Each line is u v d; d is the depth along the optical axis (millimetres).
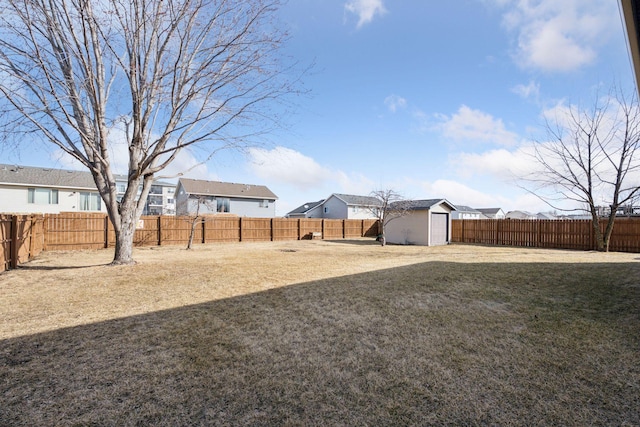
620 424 1945
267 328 3713
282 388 2387
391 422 1974
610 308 4402
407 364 2783
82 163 7699
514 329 3643
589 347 3113
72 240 13492
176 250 13398
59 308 4488
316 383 2463
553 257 10508
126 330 3623
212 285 6023
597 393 2295
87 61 6957
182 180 30391
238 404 2176
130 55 7738
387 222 17172
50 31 7004
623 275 6770
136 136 8000
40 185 20703
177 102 7863
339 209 35344
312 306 4621
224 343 3260
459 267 8133
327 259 10125
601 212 17078
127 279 6531
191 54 8125
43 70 6645
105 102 7734
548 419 1993
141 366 2734
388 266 8453
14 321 3916
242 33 7820
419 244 16531
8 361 2812
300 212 39562
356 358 2914
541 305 4598
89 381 2473
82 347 3135
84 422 1967
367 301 4883
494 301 4836
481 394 2289
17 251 8289
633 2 2523
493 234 17172
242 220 18938
